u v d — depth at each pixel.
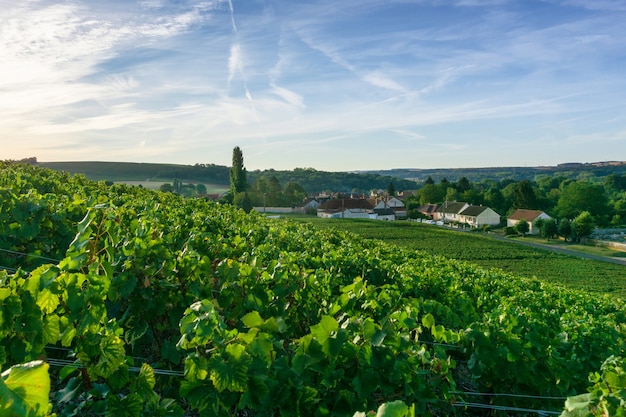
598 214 117.06
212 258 7.98
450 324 7.75
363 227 76.56
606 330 8.96
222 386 3.24
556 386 6.41
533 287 18.50
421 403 4.27
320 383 3.87
